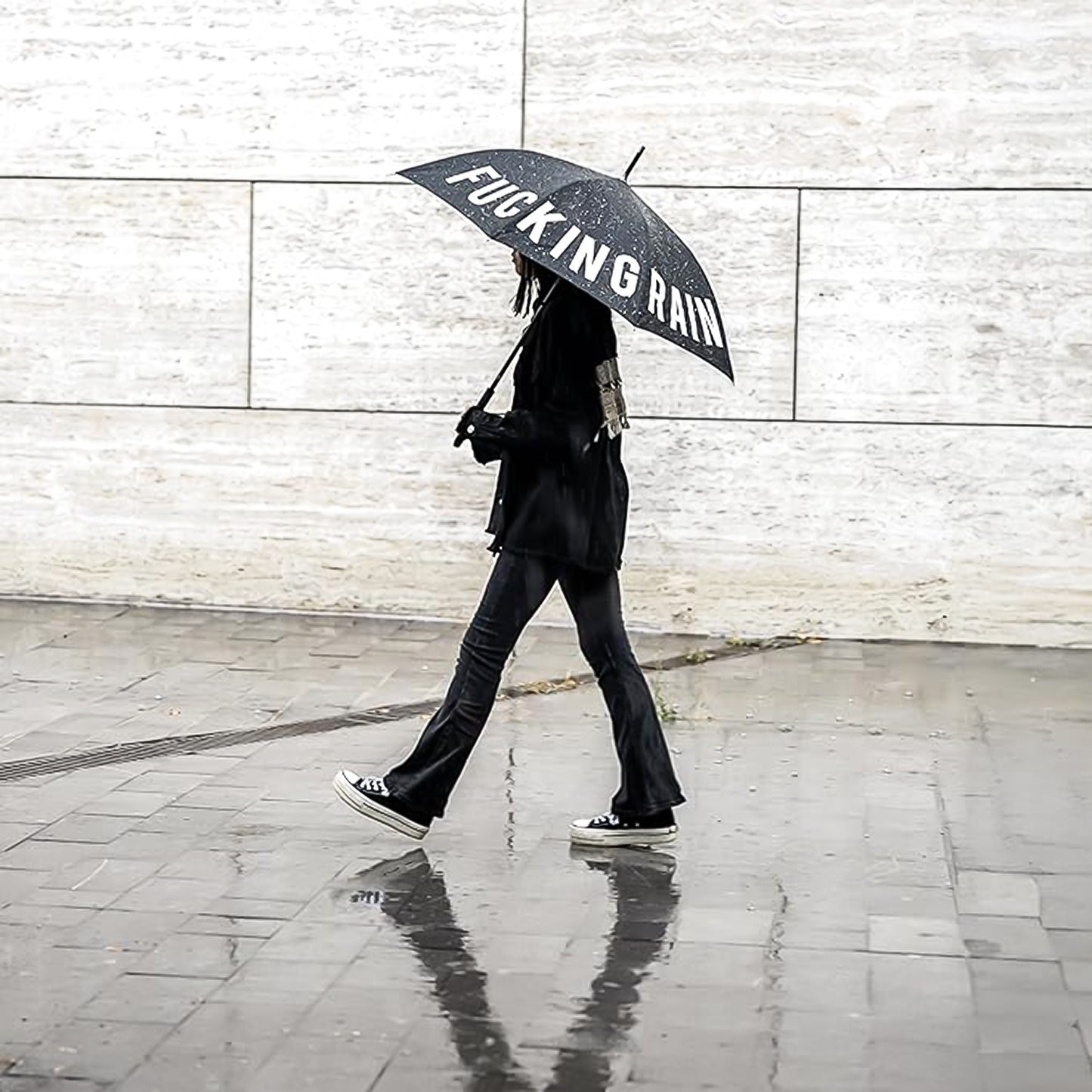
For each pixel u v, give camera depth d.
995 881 11.77
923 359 20.02
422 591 20.94
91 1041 8.90
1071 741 15.64
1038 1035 9.20
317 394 20.88
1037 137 19.77
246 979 9.80
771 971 10.06
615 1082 8.52
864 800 13.66
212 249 20.92
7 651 18.62
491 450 12.05
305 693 17.00
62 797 13.34
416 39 20.50
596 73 20.28
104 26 20.88
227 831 12.60
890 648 19.88
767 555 20.34
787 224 20.08
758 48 19.98
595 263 11.42
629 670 12.43
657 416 20.31
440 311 20.66
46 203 21.11
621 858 12.18
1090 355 19.86
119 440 21.23
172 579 21.28
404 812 12.14
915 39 19.83
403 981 9.81
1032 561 20.06
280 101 20.70
